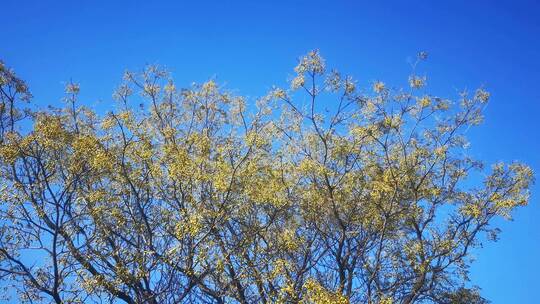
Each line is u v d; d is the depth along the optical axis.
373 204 18.84
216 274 17.12
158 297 16.27
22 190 16.06
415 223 19.36
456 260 18.61
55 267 15.32
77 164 16.92
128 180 16.81
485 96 18.72
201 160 17.00
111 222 17.16
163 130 18.38
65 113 19.02
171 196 17.31
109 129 17.58
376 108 18.39
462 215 19.00
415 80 18.42
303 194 18.75
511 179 19.03
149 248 16.44
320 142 19.06
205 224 16.62
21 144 16.42
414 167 19.11
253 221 18.08
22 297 15.73
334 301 14.77
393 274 19.17
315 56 18.33
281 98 18.52
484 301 19.41
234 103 19.25
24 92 18.42
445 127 18.92
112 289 15.66
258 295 17.00
